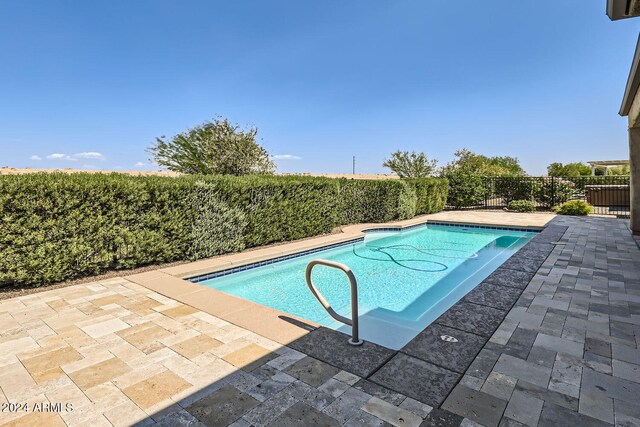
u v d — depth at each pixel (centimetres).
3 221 480
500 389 234
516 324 344
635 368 261
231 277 689
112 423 212
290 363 279
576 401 221
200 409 223
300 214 945
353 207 1248
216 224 738
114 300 458
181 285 523
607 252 684
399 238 1121
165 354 302
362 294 592
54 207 524
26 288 512
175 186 666
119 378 265
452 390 235
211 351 306
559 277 510
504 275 520
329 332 340
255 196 827
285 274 727
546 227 1055
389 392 234
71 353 308
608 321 351
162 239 654
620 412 209
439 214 1562
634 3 345
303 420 208
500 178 1795
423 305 538
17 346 323
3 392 248
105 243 585
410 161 2598
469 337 315
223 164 1684
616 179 1772
